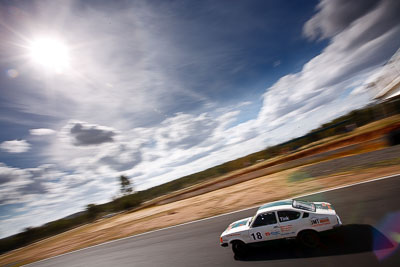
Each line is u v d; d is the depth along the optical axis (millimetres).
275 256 6391
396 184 9531
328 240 6410
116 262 10641
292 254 6234
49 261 15930
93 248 15383
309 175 17547
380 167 13453
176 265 7984
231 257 7195
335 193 11070
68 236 28688
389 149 18156
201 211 16281
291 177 18734
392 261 4844
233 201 16172
